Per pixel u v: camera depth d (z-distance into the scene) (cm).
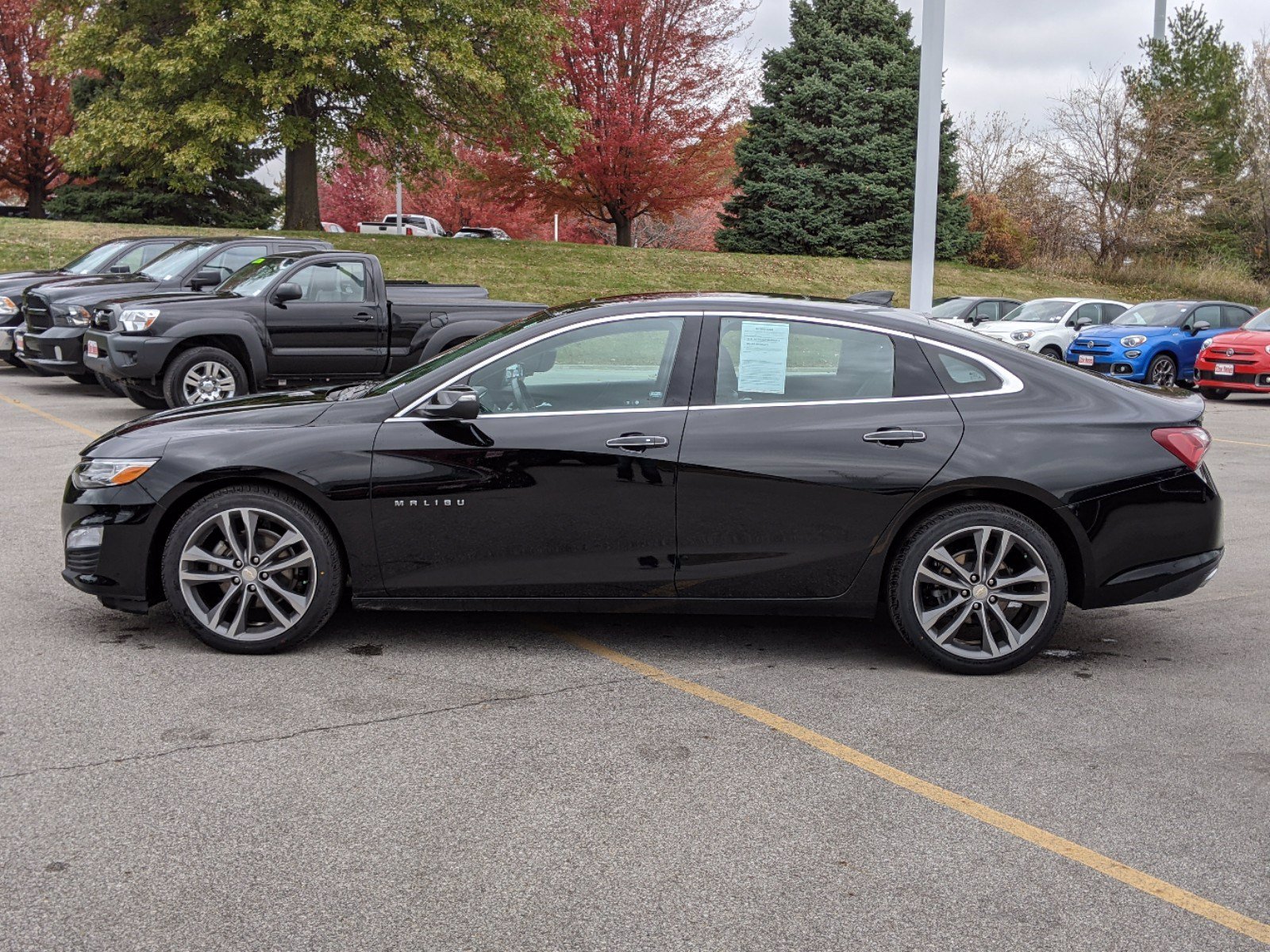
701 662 489
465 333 1246
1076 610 591
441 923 280
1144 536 477
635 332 488
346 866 307
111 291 1355
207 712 415
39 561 627
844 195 3112
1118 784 370
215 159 2409
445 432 473
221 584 487
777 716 426
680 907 290
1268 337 1705
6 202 4659
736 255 2916
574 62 2839
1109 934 281
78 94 3136
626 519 473
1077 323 2030
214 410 504
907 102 3053
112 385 1345
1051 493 469
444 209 5184
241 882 297
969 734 411
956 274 3084
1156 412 490
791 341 486
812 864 313
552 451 470
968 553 480
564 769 374
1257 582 647
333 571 477
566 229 5053
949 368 488
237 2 2233
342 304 1202
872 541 473
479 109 2602
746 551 475
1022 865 315
